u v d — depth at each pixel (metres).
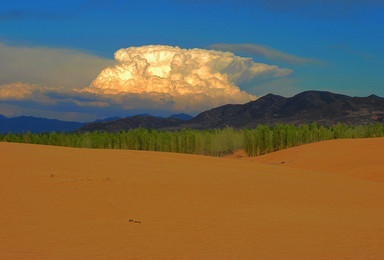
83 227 12.58
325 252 10.77
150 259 9.65
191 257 9.95
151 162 31.31
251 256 10.19
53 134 115.38
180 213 15.23
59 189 18.33
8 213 13.99
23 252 9.84
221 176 25.89
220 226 13.45
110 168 25.61
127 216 14.30
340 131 107.12
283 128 108.62
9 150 29.19
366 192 24.64
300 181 26.94
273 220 14.75
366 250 11.07
